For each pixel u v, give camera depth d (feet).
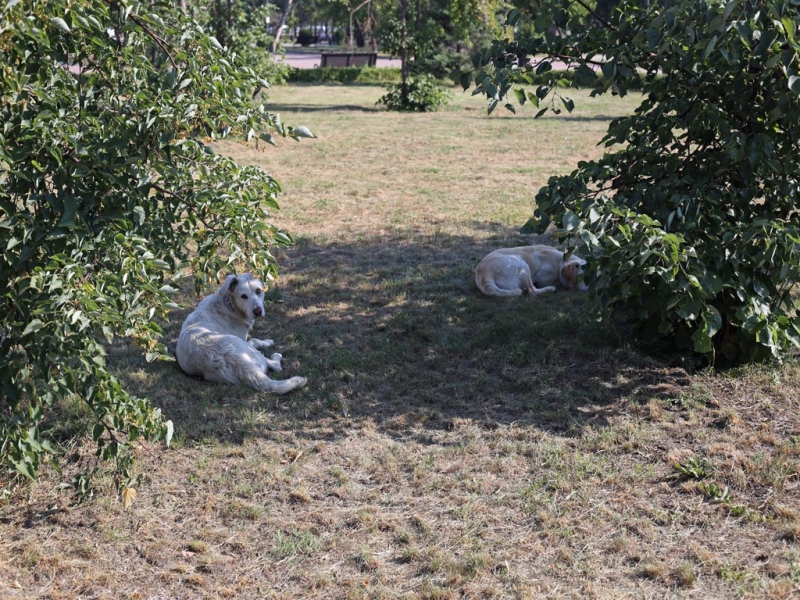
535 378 18.95
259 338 21.95
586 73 16.97
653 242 15.52
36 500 14.30
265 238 14.66
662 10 16.88
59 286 10.72
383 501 14.23
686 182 17.90
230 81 13.67
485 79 16.52
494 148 56.13
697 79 17.70
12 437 12.26
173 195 13.89
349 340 21.68
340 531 13.41
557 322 22.11
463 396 18.33
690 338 18.99
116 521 13.70
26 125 11.34
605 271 17.95
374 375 19.43
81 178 12.28
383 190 41.86
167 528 13.56
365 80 125.59
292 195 40.47
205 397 18.13
